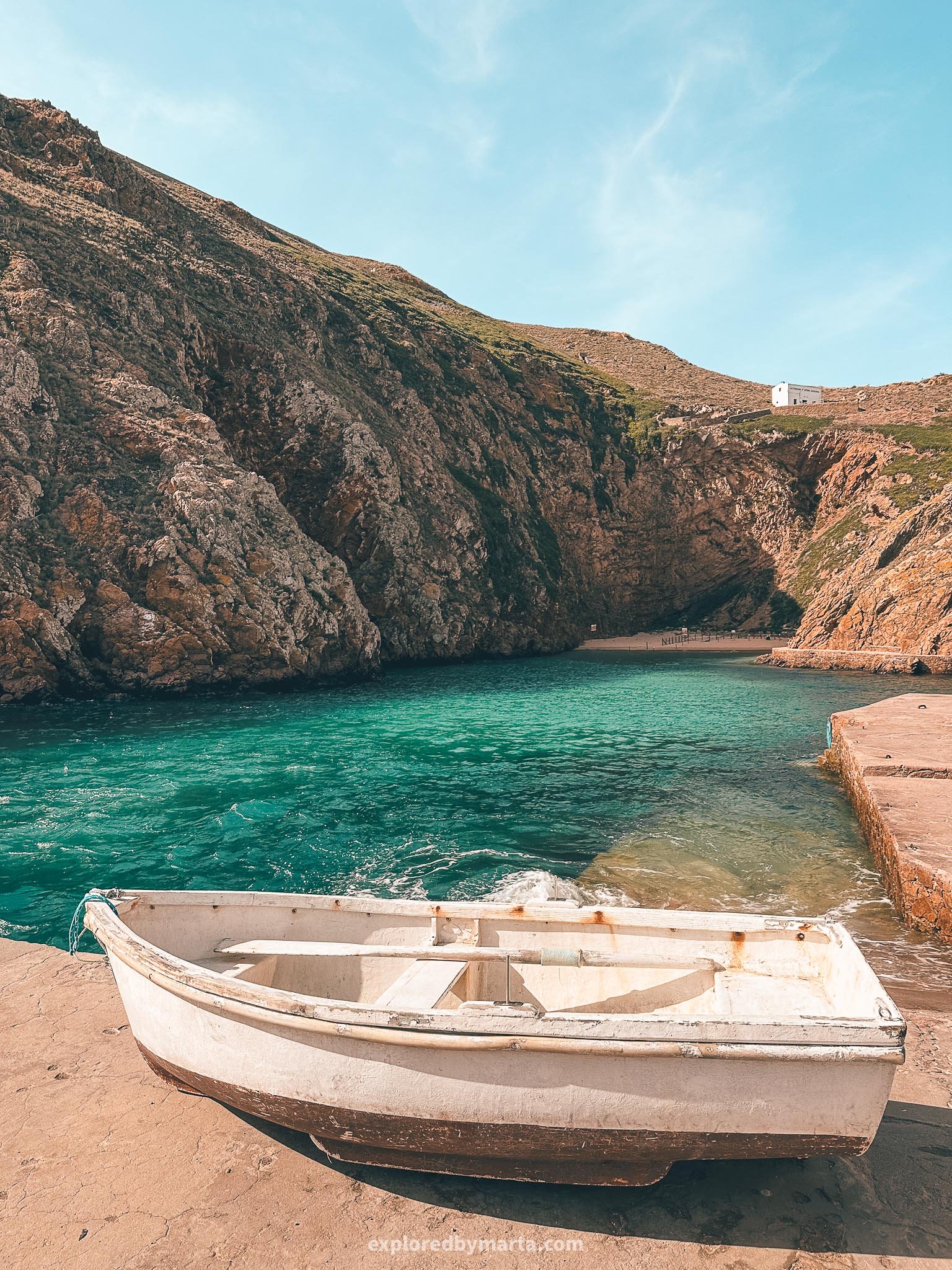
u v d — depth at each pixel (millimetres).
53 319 38281
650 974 5375
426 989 4789
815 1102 3861
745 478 78375
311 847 13031
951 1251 3881
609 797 16547
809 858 12320
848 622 51969
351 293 73375
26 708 29469
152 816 14789
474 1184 4453
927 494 62469
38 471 33500
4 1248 3924
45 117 53688
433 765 19766
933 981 7871
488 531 63719
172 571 33406
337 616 40469
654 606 80938
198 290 50719
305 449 49906
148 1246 3934
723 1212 4191
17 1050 5902
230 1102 4734
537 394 84438
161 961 4770
